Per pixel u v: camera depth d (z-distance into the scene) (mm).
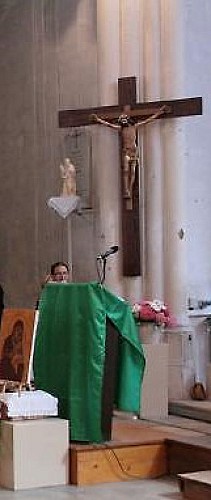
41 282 11320
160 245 9773
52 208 10422
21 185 11703
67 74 10992
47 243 11234
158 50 9797
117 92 9922
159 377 8812
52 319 7258
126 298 9836
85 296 7062
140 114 9648
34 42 11477
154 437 7309
